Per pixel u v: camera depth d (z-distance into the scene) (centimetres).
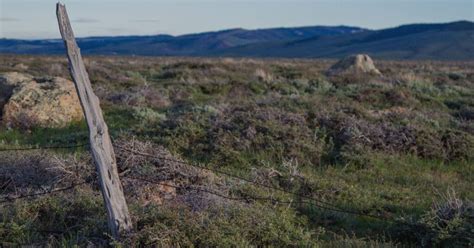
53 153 950
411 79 2488
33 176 791
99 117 585
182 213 645
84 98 578
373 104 1808
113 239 573
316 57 18712
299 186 877
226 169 973
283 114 1260
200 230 609
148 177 786
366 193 882
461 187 946
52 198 690
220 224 629
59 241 620
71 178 783
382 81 2450
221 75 2770
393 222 744
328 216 772
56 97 1432
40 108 1395
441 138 1188
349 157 1055
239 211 676
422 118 1455
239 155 1041
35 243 611
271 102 1507
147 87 1948
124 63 4431
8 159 840
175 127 1178
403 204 834
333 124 1225
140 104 1695
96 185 779
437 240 670
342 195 863
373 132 1172
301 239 652
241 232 630
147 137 1112
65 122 1421
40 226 646
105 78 2377
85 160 833
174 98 1908
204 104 1619
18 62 4009
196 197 715
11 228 621
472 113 1698
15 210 666
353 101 1758
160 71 3184
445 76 3016
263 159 1044
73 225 657
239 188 810
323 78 2661
